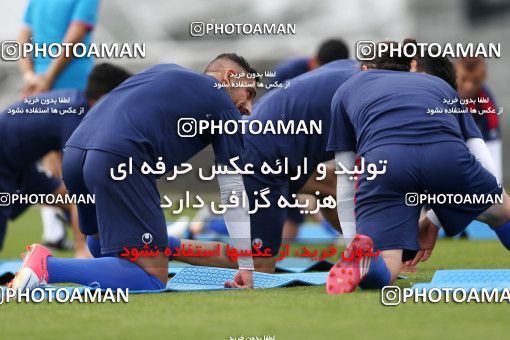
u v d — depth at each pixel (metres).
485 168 19.67
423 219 21.69
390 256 18.42
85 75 32.97
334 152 22.11
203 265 23.14
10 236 43.72
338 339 13.47
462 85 32.97
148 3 76.19
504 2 73.94
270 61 68.12
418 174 18.50
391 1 74.62
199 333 14.21
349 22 74.25
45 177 28.70
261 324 14.80
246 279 20.05
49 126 26.81
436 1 74.44
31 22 33.81
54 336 14.20
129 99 19.55
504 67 71.19
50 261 18.66
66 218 33.88
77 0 32.78
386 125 18.81
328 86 23.16
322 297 17.52
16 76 68.00
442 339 13.23
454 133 18.94
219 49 72.94
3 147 27.08
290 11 74.69
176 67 20.28
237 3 74.75
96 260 18.94
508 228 20.22
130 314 16.16
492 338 13.23
